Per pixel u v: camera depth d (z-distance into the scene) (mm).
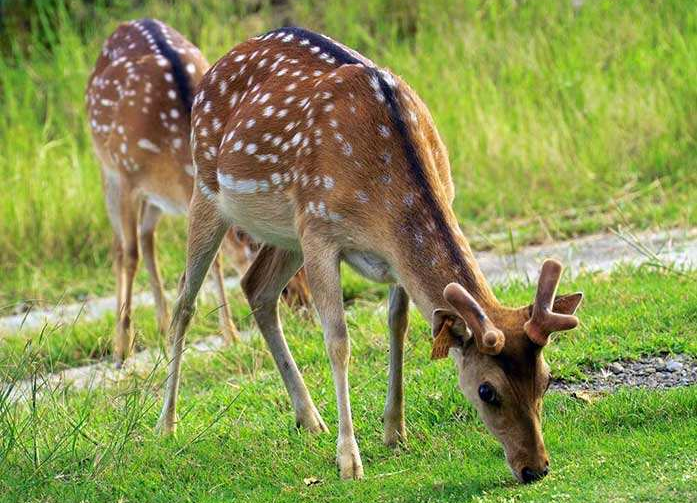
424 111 9164
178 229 17312
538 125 17500
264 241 9922
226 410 10125
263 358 11977
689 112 17047
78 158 18969
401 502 8062
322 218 8898
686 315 11078
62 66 20797
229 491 8836
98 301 15898
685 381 9922
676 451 8266
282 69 9664
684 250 13531
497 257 14922
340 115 8922
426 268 8359
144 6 22625
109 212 14617
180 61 13891
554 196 16453
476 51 19828
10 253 17281
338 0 22078
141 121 13742
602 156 16781
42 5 22359
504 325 7805
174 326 10281
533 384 7742
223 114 10008
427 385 10203
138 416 9578
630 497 7504
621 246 14195
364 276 9031
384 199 8625
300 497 8438
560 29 19734
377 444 9391
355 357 11398
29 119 19984
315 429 9789
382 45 21391
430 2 21297
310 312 12922
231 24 22094
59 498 8750
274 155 9336
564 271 13000
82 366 13320
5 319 15305
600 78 18188
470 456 8828
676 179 16172
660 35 18922
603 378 10141
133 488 8969
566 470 8109
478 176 17203
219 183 9852
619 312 11312
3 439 9273
